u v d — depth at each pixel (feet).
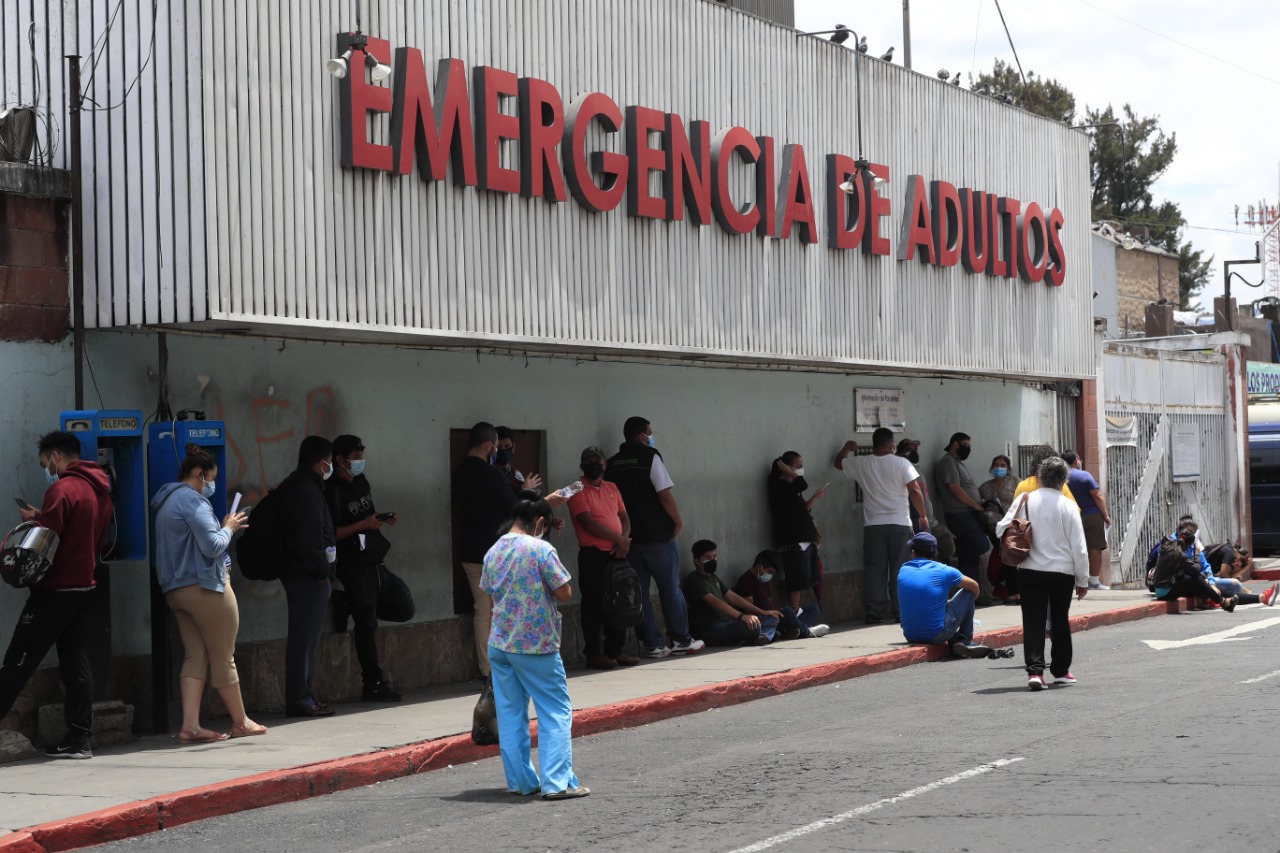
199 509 34.12
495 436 44.45
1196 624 59.62
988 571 67.62
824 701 41.11
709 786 28.35
